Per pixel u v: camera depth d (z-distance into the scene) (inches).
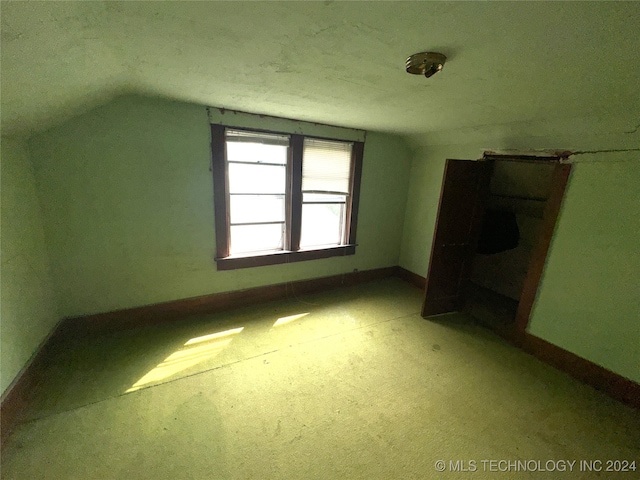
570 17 35.4
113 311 103.7
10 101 55.3
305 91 77.2
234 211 119.6
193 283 115.7
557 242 95.2
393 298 144.9
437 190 145.7
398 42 45.8
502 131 106.4
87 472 57.2
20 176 78.6
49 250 90.7
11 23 35.0
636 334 79.9
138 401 74.8
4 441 62.2
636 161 77.7
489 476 60.2
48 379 80.4
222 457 61.4
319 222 144.4
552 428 72.4
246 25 42.6
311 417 72.4
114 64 61.1
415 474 59.9
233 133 110.7
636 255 79.3
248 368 89.4
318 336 108.7
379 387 83.7
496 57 49.0
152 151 98.0
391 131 137.6
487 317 129.0
